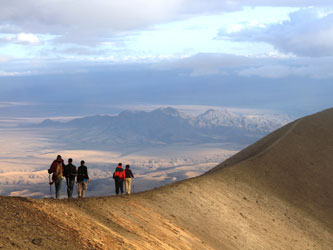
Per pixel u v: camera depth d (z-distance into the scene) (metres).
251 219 38.88
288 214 45.03
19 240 13.16
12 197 18.22
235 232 33.91
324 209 50.00
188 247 24.22
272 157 57.66
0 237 12.85
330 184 55.06
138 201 28.55
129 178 30.84
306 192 52.22
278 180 52.62
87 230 16.98
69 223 16.88
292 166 56.81
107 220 20.91
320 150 62.56
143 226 23.38
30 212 16.47
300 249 38.06
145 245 19.61
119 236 18.52
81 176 26.25
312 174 56.19
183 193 35.53
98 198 25.50
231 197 41.53
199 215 32.94
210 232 30.92
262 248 33.81
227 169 50.09
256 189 47.56
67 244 14.38
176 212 30.69
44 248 13.28
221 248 28.52
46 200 19.81
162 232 24.25
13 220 14.95
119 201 26.39
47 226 15.53
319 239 42.59
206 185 40.97
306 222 45.16
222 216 35.47
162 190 34.22
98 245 15.72
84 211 20.50
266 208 43.75
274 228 39.84
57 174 23.48
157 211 28.48
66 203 21.06
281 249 35.88
